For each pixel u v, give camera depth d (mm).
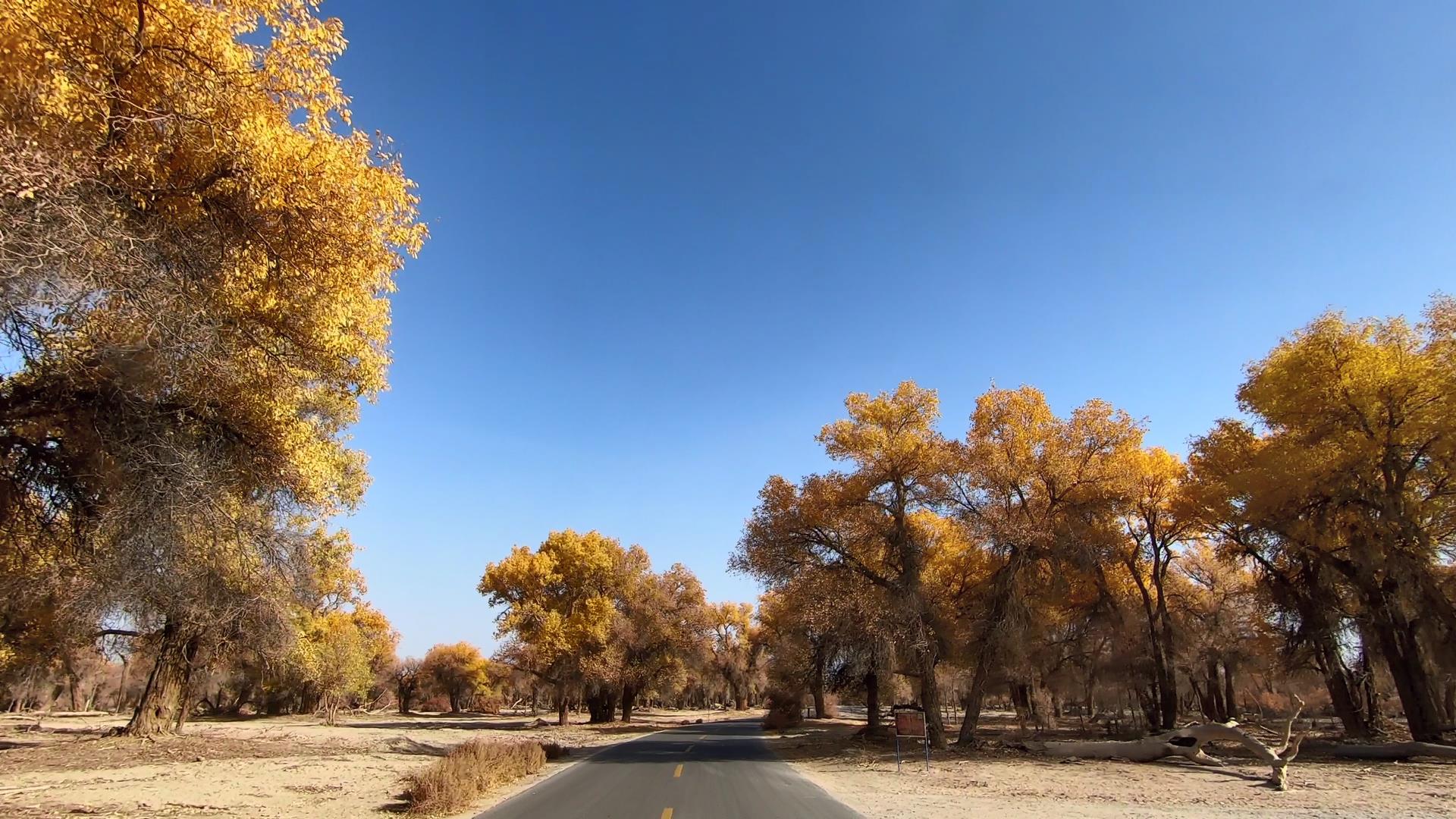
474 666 104688
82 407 8961
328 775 19859
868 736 34906
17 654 26172
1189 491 29281
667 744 33125
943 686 61500
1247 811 12578
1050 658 35625
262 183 8539
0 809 12875
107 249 7016
